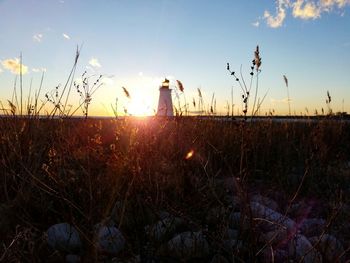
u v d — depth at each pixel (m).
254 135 4.38
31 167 3.22
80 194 3.05
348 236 2.93
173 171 3.66
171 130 4.43
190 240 2.59
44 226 2.82
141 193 3.18
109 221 2.86
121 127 3.98
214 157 4.36
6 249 2.11
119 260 2.40
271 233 2.73
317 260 2.44
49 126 3.79
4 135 3.66
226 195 3.52
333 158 5.35
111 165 3.33
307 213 3.47
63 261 2.43
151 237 2.65
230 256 2.43
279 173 4.46
